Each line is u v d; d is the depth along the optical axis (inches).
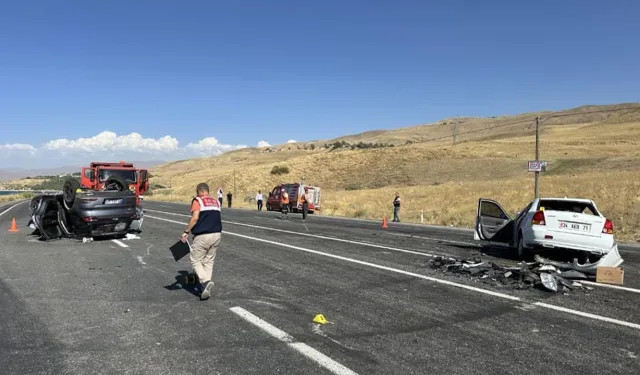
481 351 185.0
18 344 193.5
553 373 164.1
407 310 243.4
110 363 172.9
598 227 367.9
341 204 1508.4
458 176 2500.0
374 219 1094.4
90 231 523.8
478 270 337.4
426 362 173.3
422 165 2864.2
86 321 224.4
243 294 276.1
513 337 202.1
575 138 4010.8
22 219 904.9
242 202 1959.9
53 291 285.6
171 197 2490.2
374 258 410.0
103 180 832.9
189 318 228.2
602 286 309.0
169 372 164.4
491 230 468.1
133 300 263.0
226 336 201.8
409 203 1378.0
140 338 199.8
